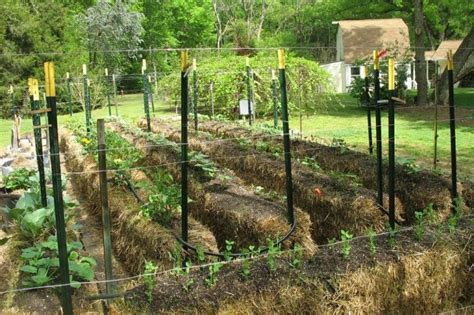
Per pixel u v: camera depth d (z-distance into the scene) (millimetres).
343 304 3771
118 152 7754
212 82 16641
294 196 6422
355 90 19406
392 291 3965
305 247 4465
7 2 24156
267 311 3598
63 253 3186
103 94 24484
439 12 29547
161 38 40969
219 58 19969
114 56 28953
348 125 15406
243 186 6336
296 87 17453
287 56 18891
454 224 4582
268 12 51688
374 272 3920
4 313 3387
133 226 5188
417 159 9773
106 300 3471
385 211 5551
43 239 4441
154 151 8312
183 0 42438
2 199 6742
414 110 18812
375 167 6969
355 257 4035
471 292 4273
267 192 6547
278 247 4316
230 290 3592
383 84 15336
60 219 3154
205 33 45406
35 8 25641
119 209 5691
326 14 32875
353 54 33750
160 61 34719
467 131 13148
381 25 35344
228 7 50188
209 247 4500
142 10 39156
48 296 3588
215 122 13016
